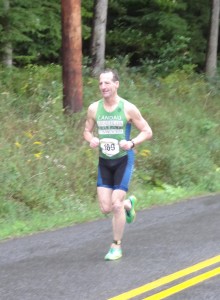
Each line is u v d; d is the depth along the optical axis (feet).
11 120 37.29
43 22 55.52
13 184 31.32
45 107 40.19
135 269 20.39
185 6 72.13
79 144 38.06
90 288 18.34
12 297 17.53
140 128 20.94
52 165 34.53
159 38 71.61
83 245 24.00
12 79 44.78
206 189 40.88
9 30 48.24
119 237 21.79
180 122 49.26
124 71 54.60
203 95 58.29
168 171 41.16
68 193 33.73
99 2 55.47
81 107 41.70
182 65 65.26
